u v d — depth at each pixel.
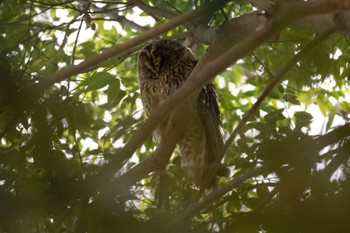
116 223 8.36
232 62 7.61
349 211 6.56
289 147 8.16
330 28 8.70
